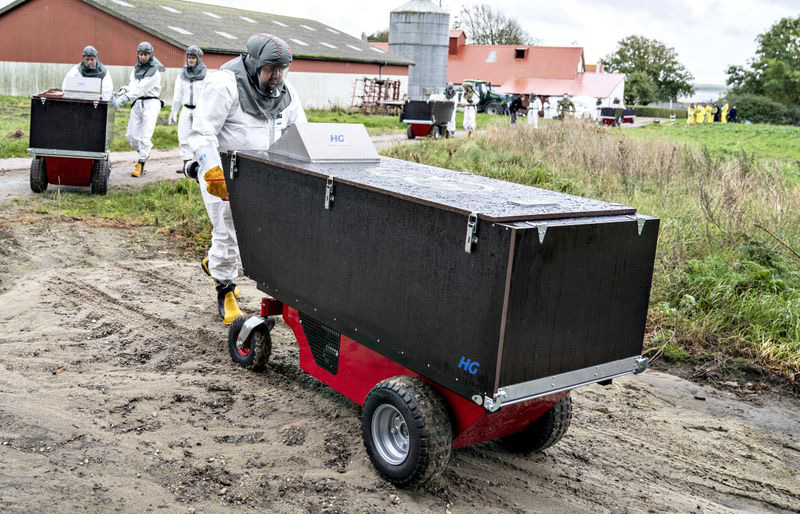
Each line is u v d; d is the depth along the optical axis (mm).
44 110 10422
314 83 38438
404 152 15969
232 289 6207
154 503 3537
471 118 27328
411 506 3695
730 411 5547
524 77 65875
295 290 4566
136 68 12633
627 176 13336
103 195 11000
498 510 3768
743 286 7434
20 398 4504
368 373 4215
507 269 3123
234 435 4305
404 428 3838
